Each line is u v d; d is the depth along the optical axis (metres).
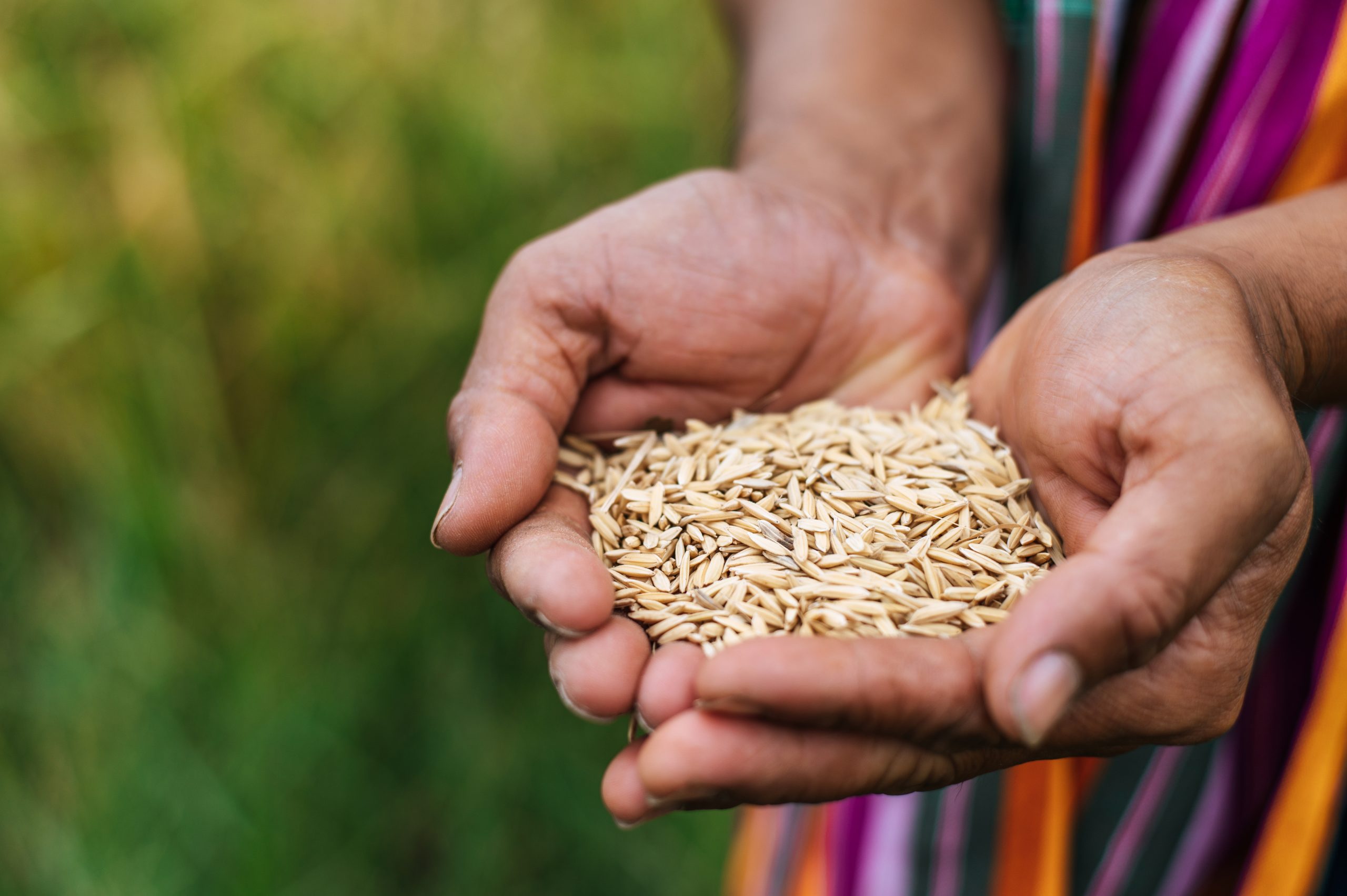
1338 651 0.44
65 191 0.62
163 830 0.55
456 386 0.67
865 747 0.36
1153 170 0.47
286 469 0.65
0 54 0.60
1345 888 0.46
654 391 0.47
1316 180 0.44
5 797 0.57
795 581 0.41
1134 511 0.35
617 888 0.60
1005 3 0.52
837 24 0.54
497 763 0.59
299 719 0.57
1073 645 0.34
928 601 0.41
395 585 0.63
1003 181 0.52
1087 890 0.47
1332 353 0.41
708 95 0.82
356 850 0.57
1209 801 0.47
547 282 0.44
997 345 0.46
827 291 0.47
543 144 0.75
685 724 0.35
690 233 0.46
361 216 0.68
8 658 0.61
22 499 0.64
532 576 0.38
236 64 0.65
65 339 0.59
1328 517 0.45
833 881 0.49
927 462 0.44
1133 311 0.38
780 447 0.45
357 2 0.69
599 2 0.80
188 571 0.60
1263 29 0.44
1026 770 0.46
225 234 0.64
